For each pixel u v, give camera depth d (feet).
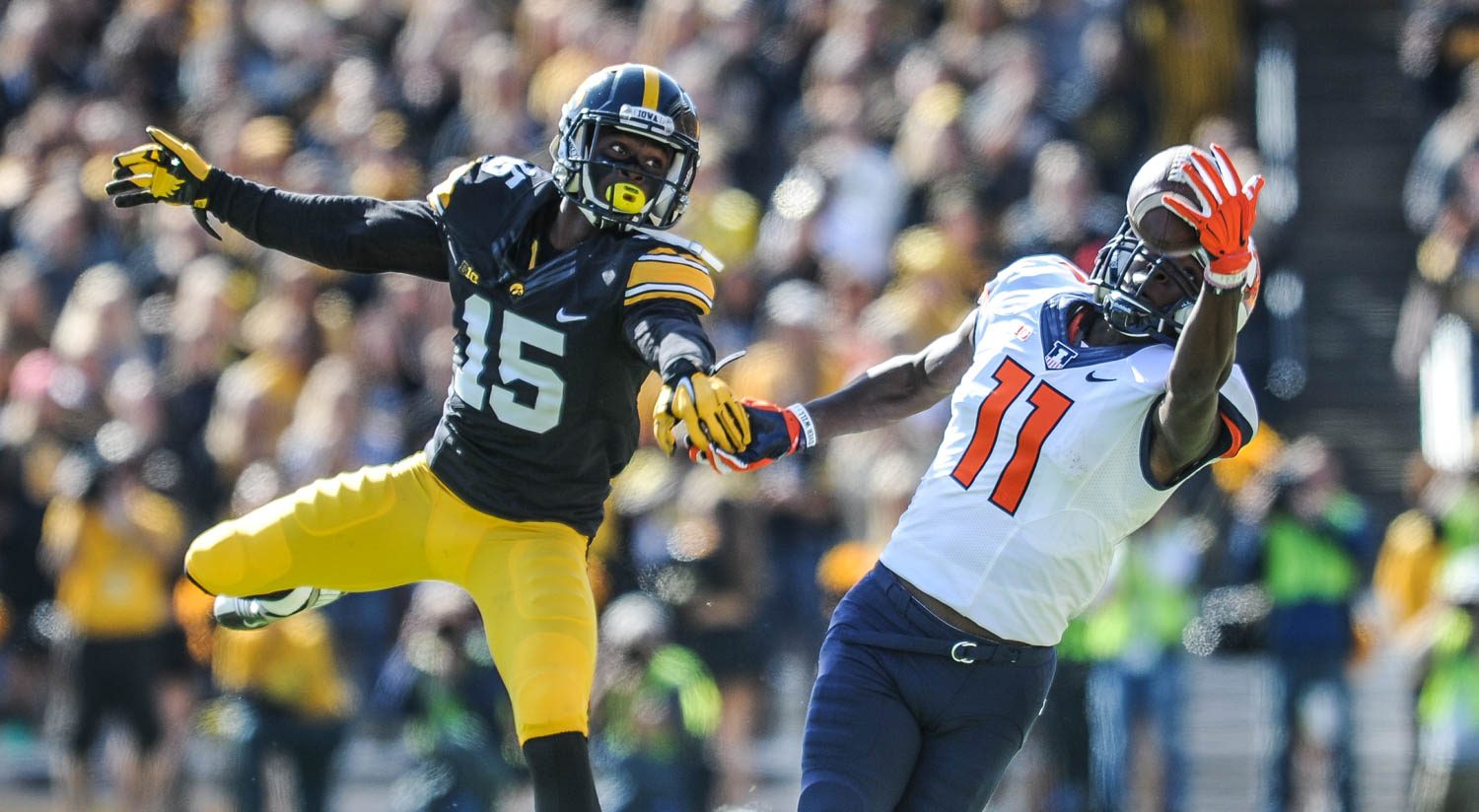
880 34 144.05
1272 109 158.20
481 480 53.11
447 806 94.02
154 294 133.80
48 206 136.87
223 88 150.51
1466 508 116.67
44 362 122.42
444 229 53.21
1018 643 50.93
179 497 116.47
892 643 50.93
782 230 130.41
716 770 97.25
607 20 149.79
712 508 103.19
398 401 124.16
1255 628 105.19
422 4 151.84
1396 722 119.34
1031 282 52.80
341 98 145.28
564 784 50.44
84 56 161.38
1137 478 50.16
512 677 51.78
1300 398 147.64
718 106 140.05
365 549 54.49
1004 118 134.62
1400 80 165.58
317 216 53.93
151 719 106.93
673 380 47.47
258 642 100.73
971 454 51.16
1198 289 49.78
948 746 51.26
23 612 118.93
